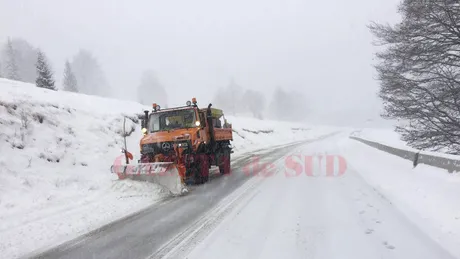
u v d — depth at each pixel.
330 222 4.89
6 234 4.96
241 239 4.30
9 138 8.82
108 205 6.61
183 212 5.86
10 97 10.89
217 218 5.36
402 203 5.74
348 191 7.08
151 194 7.42
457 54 10.38
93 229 5.11
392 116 11.97
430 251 3.72
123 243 4.41
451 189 5.33
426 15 9.98
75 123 12.25
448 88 10.27
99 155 11.21
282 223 4.92
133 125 15.39
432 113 10.68
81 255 4.06
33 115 10.55
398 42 11.27
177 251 4.00
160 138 8.55
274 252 3.81
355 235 4.29
